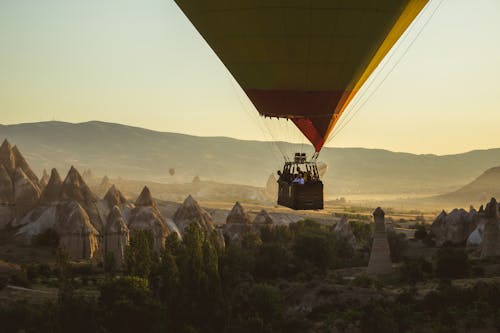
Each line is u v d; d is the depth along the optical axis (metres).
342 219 123.44
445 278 74.69
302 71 31.02
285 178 29.55
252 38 30.17
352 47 29.98
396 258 102.88
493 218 90.19
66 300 48.19
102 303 53.41
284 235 120.50
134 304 51.62
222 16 29.84
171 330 50.66
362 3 28.39
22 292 66.44
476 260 86.12
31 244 108.56
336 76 31.19
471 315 52.09
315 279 80.88
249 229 123.69
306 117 32.72
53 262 96.12
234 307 56.44
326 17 28.80
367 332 50.59
